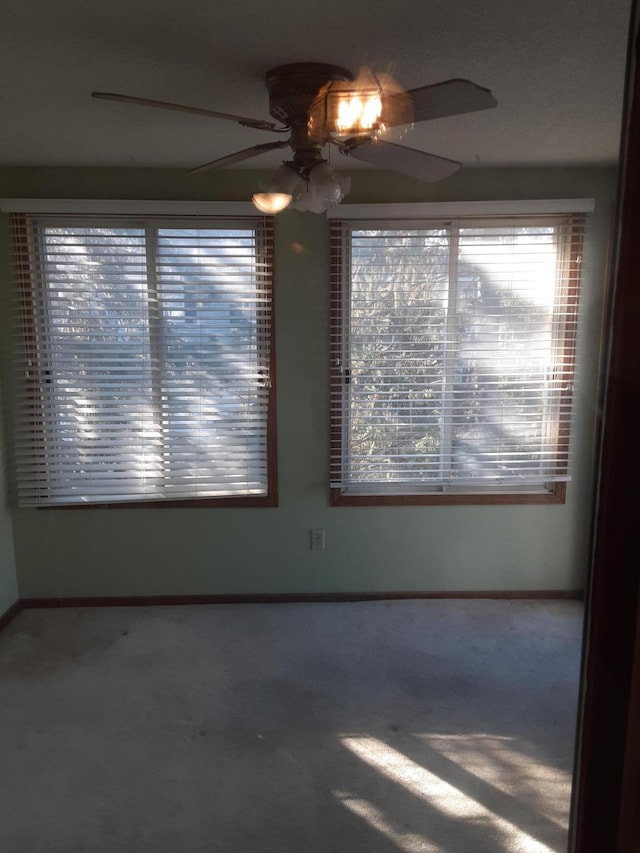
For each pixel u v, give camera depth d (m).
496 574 3.17
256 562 3.17
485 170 2.87
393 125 1.69
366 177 2.89
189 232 2.93
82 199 2.84
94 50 1.65
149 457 3.04
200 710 2.30
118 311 2.95
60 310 2.95
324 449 3.09
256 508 3.13
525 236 2.93
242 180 2.89
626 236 0.55
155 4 1.41
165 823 1.78
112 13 1.46
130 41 1.60
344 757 2.05
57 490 3.06
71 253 2.87
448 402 3.04
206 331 2.98
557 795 1.87
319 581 3.17
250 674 2.53
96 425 3.00
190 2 1.39
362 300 2.98
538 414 3.05
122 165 2.83
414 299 2.97
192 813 1.82
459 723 2.21
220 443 3.06
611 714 0.58
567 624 2.93
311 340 3.01
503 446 3.08
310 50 1.66
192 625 2.96
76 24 1.50
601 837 0.60
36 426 3.00
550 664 2.59
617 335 0.56
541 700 2.34
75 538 3.12
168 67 1.75
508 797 1.86
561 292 2.96
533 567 3.16
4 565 2.99
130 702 2.36
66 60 1.71
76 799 1.88
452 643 2.76
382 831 1.75
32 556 3.12
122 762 2.03
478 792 1.88
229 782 1.94
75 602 3.16
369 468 3.09
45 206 2.82
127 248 2.91
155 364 2.98
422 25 1.52
